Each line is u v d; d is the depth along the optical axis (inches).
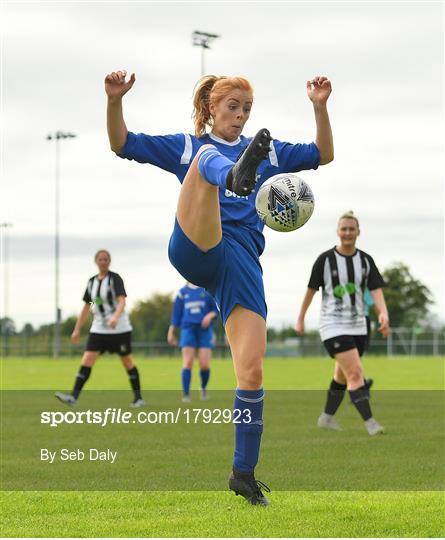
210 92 350.0
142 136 343.3
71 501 339.6
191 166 316.8
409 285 4881.9
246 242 334.6
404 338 3373.5
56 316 3243.1
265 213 308.5
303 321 608.7
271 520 297.7
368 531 283.0
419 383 1258.0
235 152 345.1
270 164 352.2
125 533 281.7
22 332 3516.2
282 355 3422.7
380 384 1229.1
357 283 587.8
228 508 319.6
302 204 306.0
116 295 779.4
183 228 319.0
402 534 279.4
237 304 326.0
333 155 364.2
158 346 3321.9
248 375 323.6
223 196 337.4
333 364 2304.4
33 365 2273.6
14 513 316.5
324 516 303.9
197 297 885.8
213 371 1793.8
